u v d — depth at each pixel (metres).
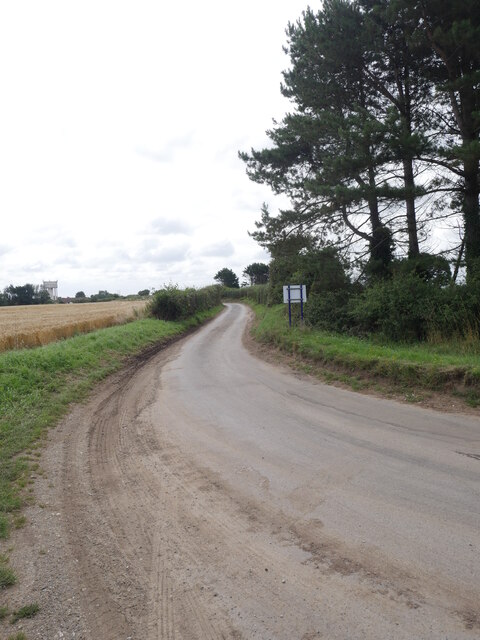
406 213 18.44
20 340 16.31
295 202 20.17
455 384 8.59
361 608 3.08
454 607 3.02
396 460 5.66
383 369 10.02
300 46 18.36
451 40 14.60
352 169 15.65
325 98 18.81
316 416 7.94
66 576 3.67
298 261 19.06
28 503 5.00
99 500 5.12
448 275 16.78
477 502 4.45
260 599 3.26
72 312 43.22
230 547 3.99
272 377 11.80
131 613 3.21
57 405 9.19
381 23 16.66
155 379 12.87
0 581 3.59
